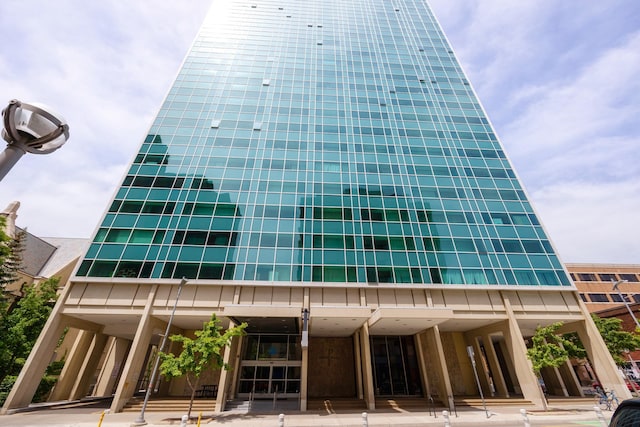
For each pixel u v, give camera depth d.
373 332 28.62
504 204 32.78
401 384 28.75
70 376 29.97
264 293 25.83
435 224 30.77
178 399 24.17
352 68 45.00
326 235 29.14
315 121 37.84
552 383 33.28
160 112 35.81
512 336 25.88
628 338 31.70
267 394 27.20
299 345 29.44
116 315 24.86
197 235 27.86
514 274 28.23
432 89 43.56
